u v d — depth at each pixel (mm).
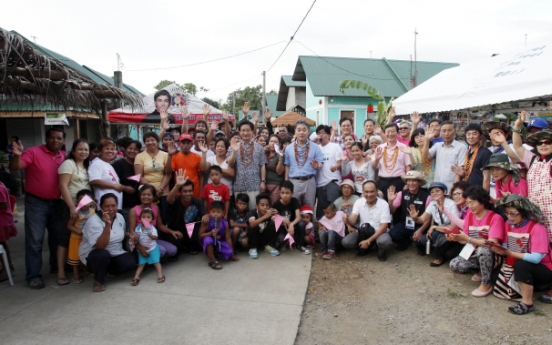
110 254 4051
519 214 3508
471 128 4586
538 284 3520
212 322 3258
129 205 4789
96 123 14734
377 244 4758
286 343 2955
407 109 9352
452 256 4539
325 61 21625
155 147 4887
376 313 3520
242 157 5262
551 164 3639
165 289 3943
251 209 5281
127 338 2994
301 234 5066
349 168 5809
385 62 22594
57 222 4230
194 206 4926
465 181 4594
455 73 9156
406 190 5062
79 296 3773
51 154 4125
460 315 3432
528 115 8078
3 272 4312
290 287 4004
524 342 2969
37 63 4023
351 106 19828
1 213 4258
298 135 5180
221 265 4625
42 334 3043
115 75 12930
